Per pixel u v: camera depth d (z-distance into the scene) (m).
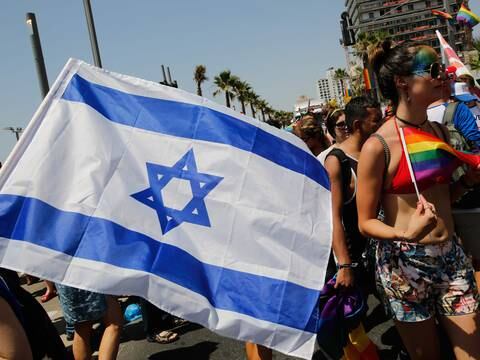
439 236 2.16
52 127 2.10
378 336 3.79
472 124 3.51
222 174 2.29
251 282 2.17
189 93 2.39
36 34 6.61
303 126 3.80
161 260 2.08
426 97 2.11
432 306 2.25
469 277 2.20
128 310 5.11
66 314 3.37
